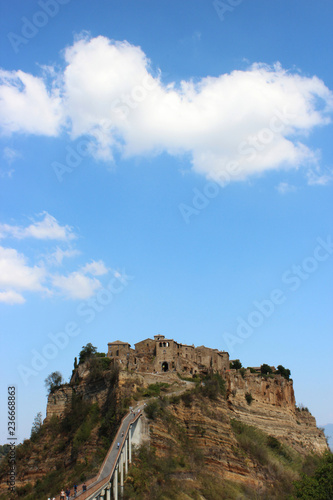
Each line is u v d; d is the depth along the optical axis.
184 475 132.25
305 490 129.25
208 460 143.12
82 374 180.00
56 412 174.38
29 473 155.38
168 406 151.62
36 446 164.50
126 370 162.38
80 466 138.25
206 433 148.62
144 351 199.25
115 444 118.56
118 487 111.81
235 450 150.12
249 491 140.00
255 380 193.75
